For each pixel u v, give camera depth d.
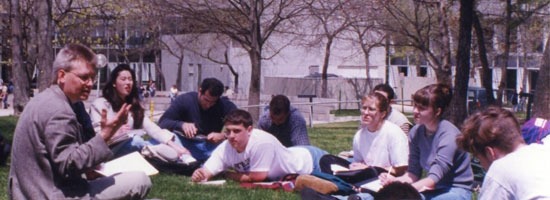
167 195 7.34
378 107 7.16
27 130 4.44
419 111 6.11
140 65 51.03
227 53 45.25
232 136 7.79
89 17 31.92
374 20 24.89
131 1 27.78
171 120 9.23
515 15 28.52
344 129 21.42
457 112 19.52
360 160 7.51
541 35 38.50
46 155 4.44
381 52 49.78
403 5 28.80
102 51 45.97
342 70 49.91
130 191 4.98
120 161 6.68
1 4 34.06
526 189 3.74
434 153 6.13
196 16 23.09
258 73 24.17
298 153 7.88
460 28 19.69
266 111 8.98
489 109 4.01
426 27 28.89
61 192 4.51
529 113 18.16
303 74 48.91
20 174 4.46
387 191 5.71
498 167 3.86
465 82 19.62
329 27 30.31
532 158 3.79
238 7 23.88
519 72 55.03
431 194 6.09
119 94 8.12
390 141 7.19
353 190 6.75
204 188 7.72
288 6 23.28
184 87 53.50
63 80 4.59
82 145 4.47
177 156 8.68
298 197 7.18
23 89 27.28
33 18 29.56
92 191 4.82
